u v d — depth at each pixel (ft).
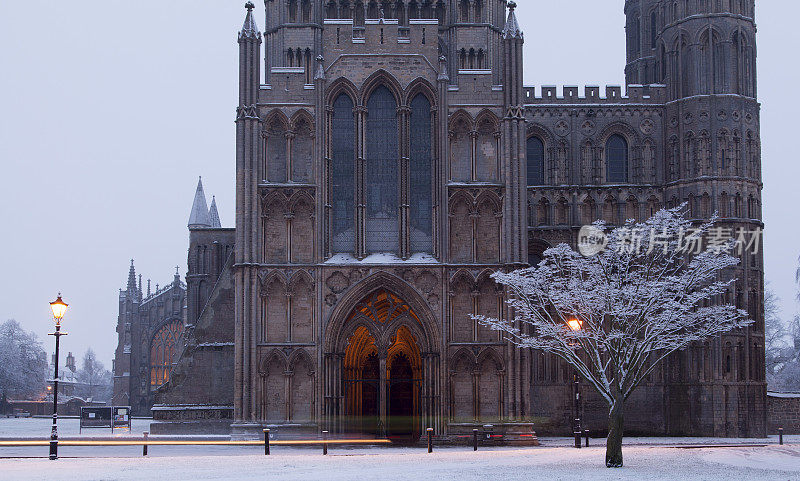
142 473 130.00
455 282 223.10
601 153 268.62
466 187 224.94
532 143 271.08
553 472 131.34
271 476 126.52
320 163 225.15
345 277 222.89
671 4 266.16
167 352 497.87
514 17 230.68
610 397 160.35
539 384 260.21
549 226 265.54
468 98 228.22
